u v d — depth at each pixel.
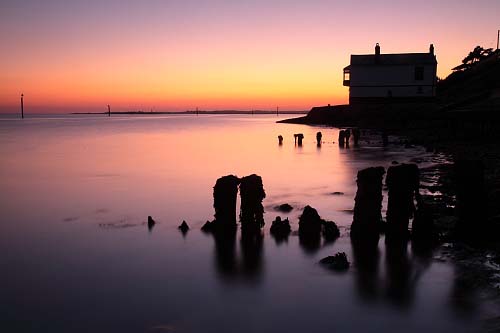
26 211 23.66
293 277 14.27
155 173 36.78
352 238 17.41
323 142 66.62
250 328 11.26
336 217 20.86
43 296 13.22
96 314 12.09
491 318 11.41
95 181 33.00
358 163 40.38
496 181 22.88
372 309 12.09
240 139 78.44
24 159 47.72
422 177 28.86
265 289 13.46
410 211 16.88
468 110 49.25
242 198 18.34
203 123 179.25
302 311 12.08
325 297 12.84
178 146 63.97
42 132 105.62
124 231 19.56
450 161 36.72
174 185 30.83
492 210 18.11
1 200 26.48
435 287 13.19
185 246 17.42
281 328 11.25
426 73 82.00
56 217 22.30
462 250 15.67
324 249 16.61
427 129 67.81
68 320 11.80
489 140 47.34
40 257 16.50
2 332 11.25
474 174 16.08
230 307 12.38
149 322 11.63
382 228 18.03
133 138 82.75
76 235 19.14
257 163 42.53
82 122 196.12
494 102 50.81
